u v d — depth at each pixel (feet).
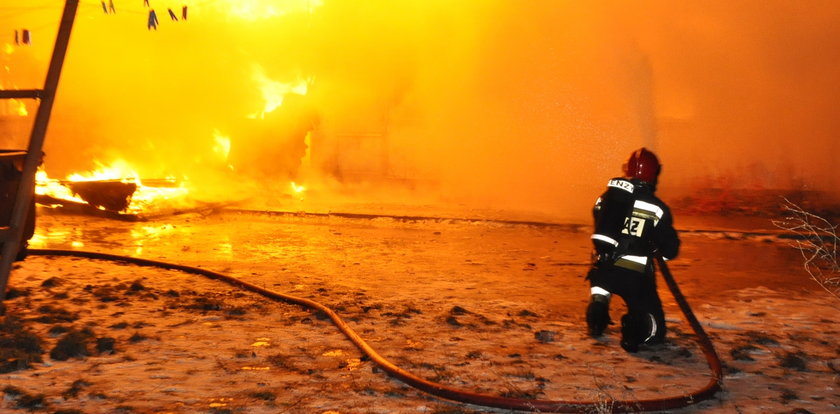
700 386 15.29
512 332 19.51
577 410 13.46
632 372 16.21
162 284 25.09
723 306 23.45
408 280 26.94
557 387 15.01
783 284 27.48
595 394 14.57
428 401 14.03
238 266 29.25
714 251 35.83
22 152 21.84
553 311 22.24
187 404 13.50
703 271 30.30
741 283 27.63
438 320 20.47
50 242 35.14
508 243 37.09
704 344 16.21
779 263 32.30
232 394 14.12
